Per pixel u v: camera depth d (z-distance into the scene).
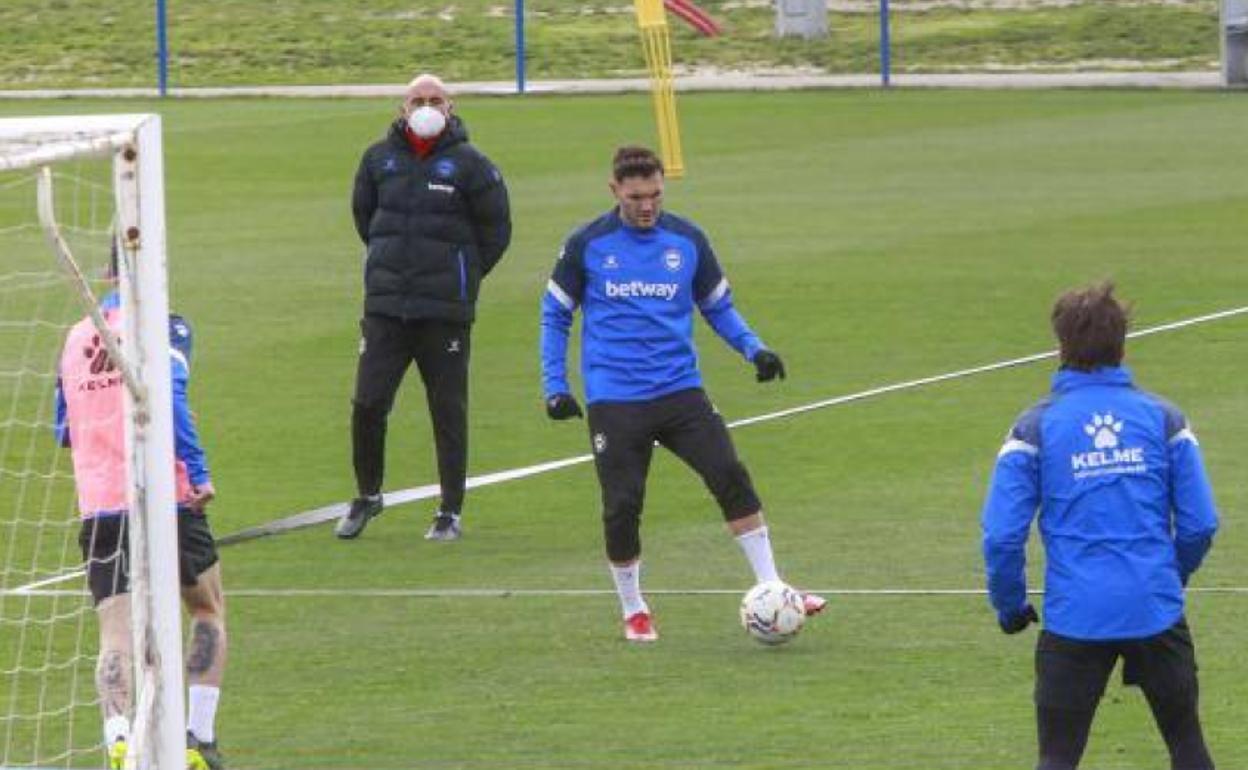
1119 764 21.95
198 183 75.69
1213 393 40.88
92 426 21.92
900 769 21.72
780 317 49.91
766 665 25.58
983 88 107.75
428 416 41.25
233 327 49.38
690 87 110.25
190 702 21.94
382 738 23.02
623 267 26.77
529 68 119.88
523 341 47.66
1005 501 18.53
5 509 33.09
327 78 118.56
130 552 20.16
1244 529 31.23
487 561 30.84
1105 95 103.50
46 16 130.88
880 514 32.84
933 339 47.25
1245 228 62.12
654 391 26.67
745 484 26.73
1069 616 18.52
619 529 26.55
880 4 117.00
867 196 70.50
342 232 64.12
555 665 25.73
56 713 23.98
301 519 33.41
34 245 57.00
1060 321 18.80
